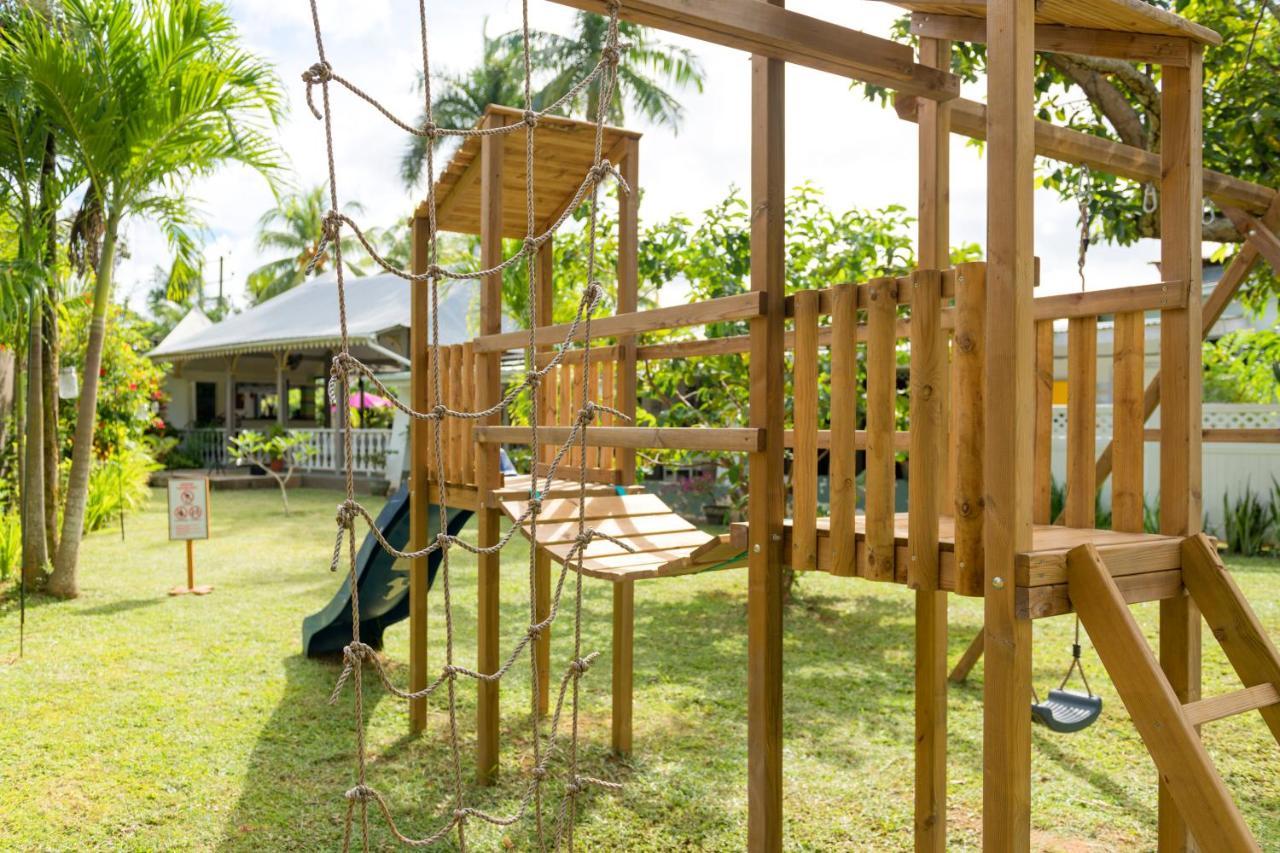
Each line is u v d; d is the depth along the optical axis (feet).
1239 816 6.24
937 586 7.59
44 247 23.35
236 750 13.29
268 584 25.82
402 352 54.19
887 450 8.00
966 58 18.76
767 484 8.92
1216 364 30.66
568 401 16.01
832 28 8.33
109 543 33.68
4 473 30.50
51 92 21.26
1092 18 8.42
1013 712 6.80
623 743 13.32
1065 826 10.84
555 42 69.72
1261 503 33.09
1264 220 13.09
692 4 7.43
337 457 57.62
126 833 10.67
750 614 9.04
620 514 13.57
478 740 12.42
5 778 12.17
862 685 16.62
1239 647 8.09
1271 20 18.16
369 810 11.41
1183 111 9.03
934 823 9.60
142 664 17.62
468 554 31.45
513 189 15.15
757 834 8.84
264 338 58.03
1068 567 7.23
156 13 22.08
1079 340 9.93
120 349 42.86
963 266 7.28
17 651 18.49
